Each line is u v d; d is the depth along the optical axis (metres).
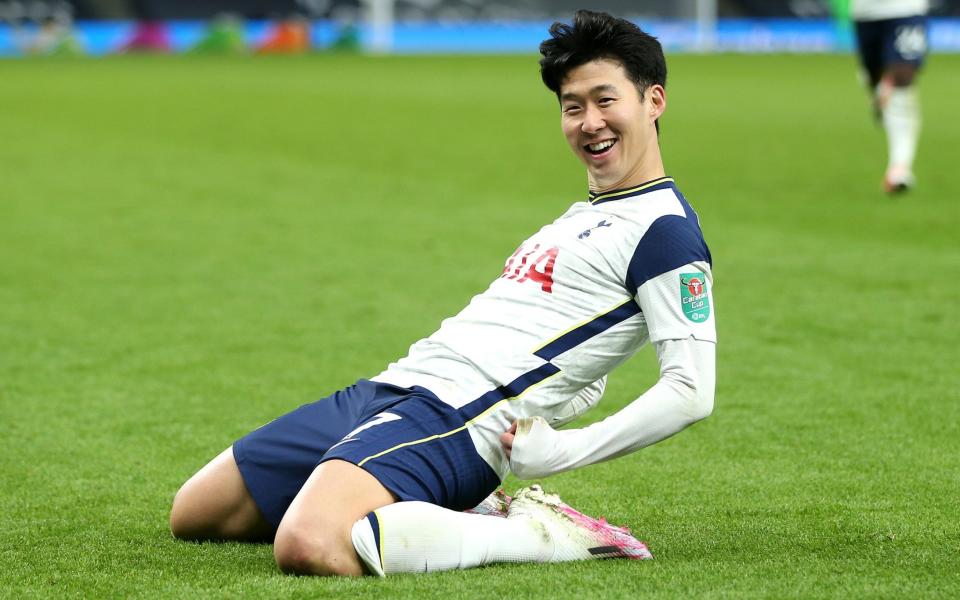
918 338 21.41
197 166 47.44
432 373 11.52
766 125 62.69
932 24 136.12
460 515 10.80
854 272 27.17
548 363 11.39
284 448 11.80
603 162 11.58
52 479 14.56
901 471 14.53
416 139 56.38
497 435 11.38
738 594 9.98
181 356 20.80
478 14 139.50
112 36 134.88
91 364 20.31
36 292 26.03
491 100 77.75
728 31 138.75
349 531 10.52
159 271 28.23
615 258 11.35
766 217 34.81
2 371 19.88
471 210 36.88
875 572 10.67
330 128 61.16
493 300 11.73
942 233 31.91
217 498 11.96
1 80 92.88
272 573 10.90
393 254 30.05
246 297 25.44
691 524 12.67
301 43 136.88
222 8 139.50
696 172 44.91
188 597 10.25
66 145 53.97
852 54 130.88
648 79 11.53
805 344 21.11
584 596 9.93
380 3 137.88
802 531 12.34
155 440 16.23
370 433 11.08
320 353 21.02
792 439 15.93
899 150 38.31
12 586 10.76
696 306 11.10
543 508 11.23
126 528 12.70
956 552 11.48
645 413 10.94
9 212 36.66
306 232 33.22
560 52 11.48
